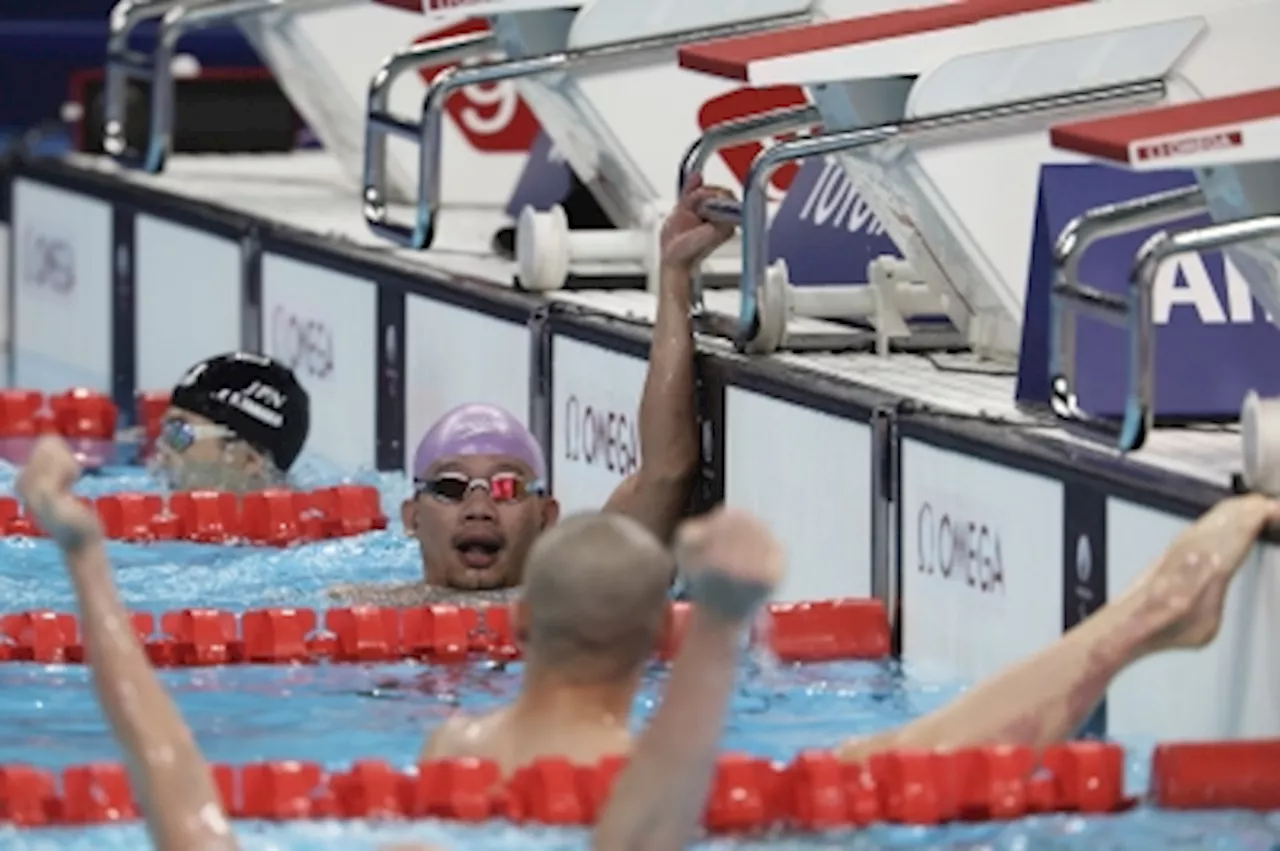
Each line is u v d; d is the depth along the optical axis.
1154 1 16.36
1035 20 16.67
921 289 17.98
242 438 20.44
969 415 15.33
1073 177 15.44
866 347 18.17
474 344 21.12
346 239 23.59
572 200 22.62
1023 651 14.62
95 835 11.37
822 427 16.61
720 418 17.89
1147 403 13.39
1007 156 16.89
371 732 13.85
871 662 15.69
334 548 19.08
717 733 9.25
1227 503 12.52
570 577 10.90
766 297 17.73
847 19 17.53
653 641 11.29
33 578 17.73
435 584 17.30
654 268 20.89
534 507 17.22
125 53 27.00
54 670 15.16
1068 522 14.12
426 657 15.70
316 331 23.73
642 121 20.86
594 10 20.16
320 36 25.72
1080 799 11.98
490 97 26.34
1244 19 16.38
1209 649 12.98
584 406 19.55
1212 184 14.00
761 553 8.94
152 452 23.03
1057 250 14.07
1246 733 12.69
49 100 38.59
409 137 21.08
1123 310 13.48
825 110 17.75
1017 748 11.96
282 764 11.85
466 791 11.39
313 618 15.73
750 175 17.42
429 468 17.19
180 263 26.45
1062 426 14.09
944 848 11.42
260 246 24.72
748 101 21.09
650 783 9.27
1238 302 15.10
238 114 31.09
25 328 30.53
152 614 16.39
